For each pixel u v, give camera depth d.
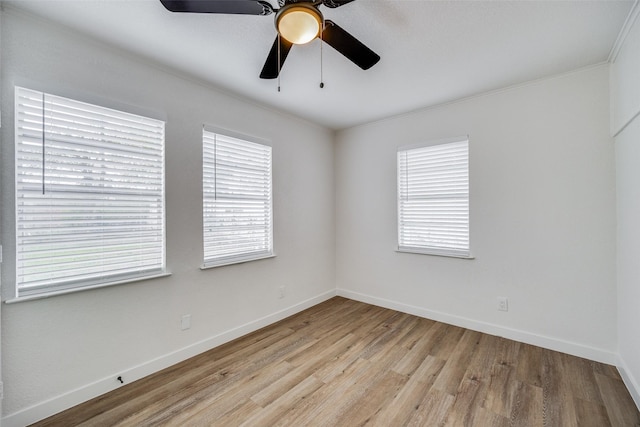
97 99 1.85
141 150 2.09
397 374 2.09
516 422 1.62
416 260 3.22
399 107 3.07
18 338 1.59
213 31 1.78
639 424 1.59
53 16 1.63
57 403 1.70
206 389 1.93
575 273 2.31
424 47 1.96
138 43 1.89
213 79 2.41
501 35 1.83
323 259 3.78
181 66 2.20
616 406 1.73
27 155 1.63
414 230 3.26
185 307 2.33
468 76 2.38
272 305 3.08
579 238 2.29
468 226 2.86
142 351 2.07
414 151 3.24
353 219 3.81
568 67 2.24
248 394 1.88
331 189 3.92
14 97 1.57
